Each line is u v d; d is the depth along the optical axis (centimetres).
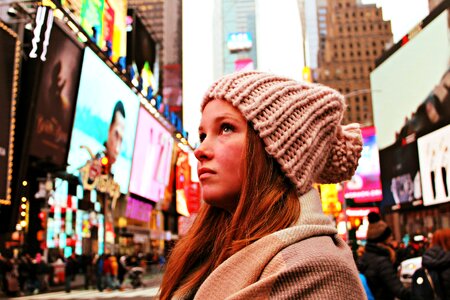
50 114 2658
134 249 4784
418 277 489
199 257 178
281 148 144
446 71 3406
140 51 5322
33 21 2380
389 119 4625
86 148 3231
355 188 5272
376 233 521
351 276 119
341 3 12781
